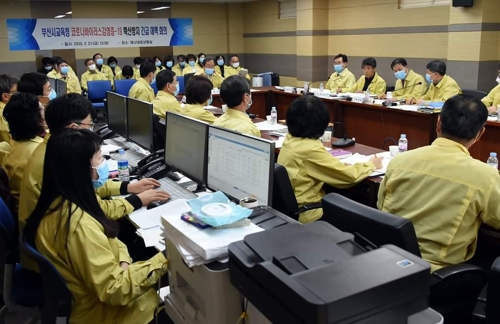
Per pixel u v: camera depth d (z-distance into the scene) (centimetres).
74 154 151
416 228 176
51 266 148
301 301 84
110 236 158
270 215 143
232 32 1169
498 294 124
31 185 197
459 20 615
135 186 230
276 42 1070
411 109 468
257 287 101
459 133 173
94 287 147
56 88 581
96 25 1028
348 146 326
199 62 974
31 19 972
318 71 922
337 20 886
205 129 215
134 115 331
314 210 241
